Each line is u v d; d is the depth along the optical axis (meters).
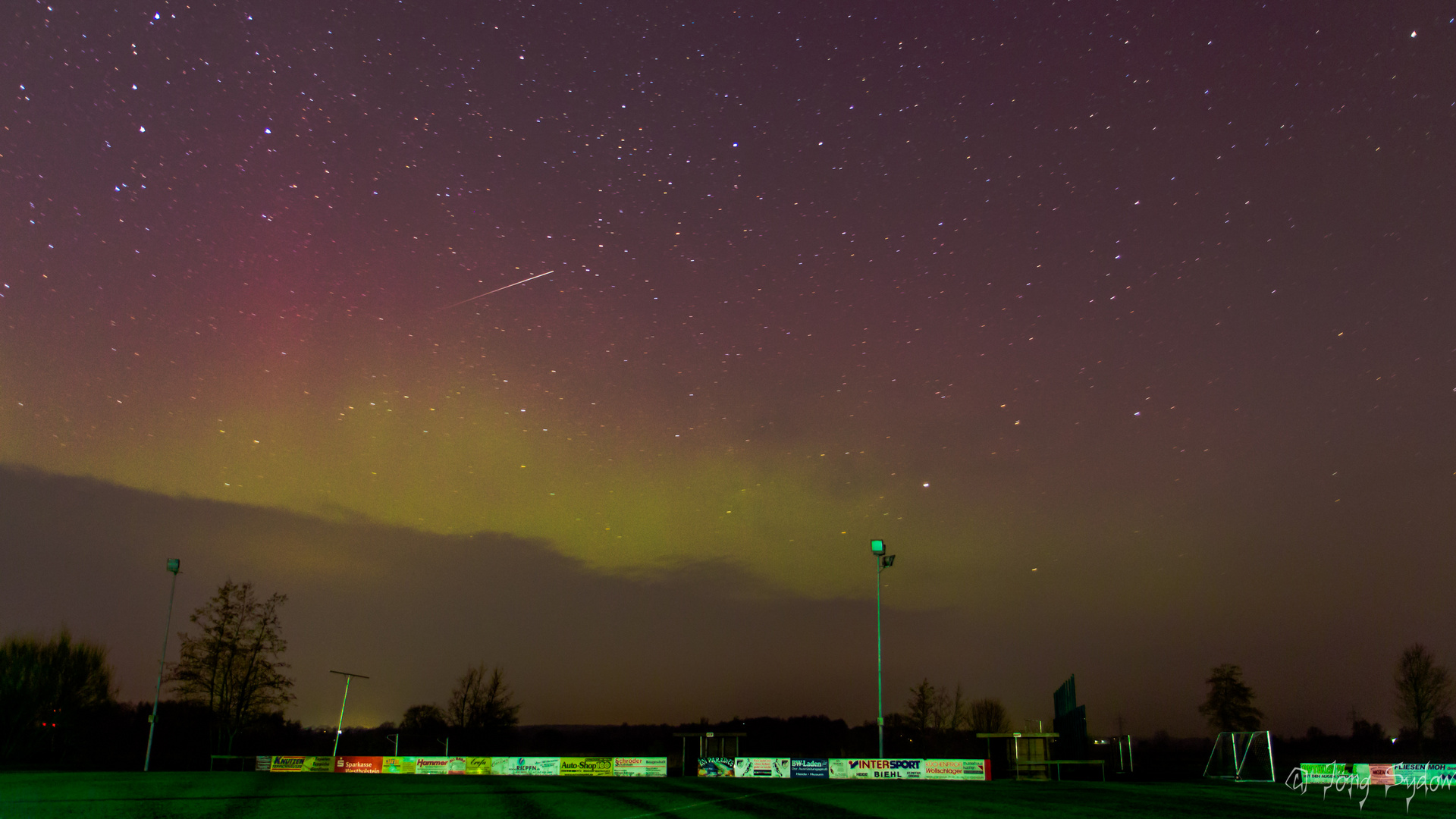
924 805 21.62
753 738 71.31
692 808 20.97
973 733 73.31
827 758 34.97
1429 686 64.38
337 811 19.62
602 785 28.69
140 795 22.62
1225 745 40.03
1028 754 38.31
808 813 20.02
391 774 37.59
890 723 74.06
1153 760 63.25
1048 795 24.83
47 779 29.31
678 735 41.47
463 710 74.31
